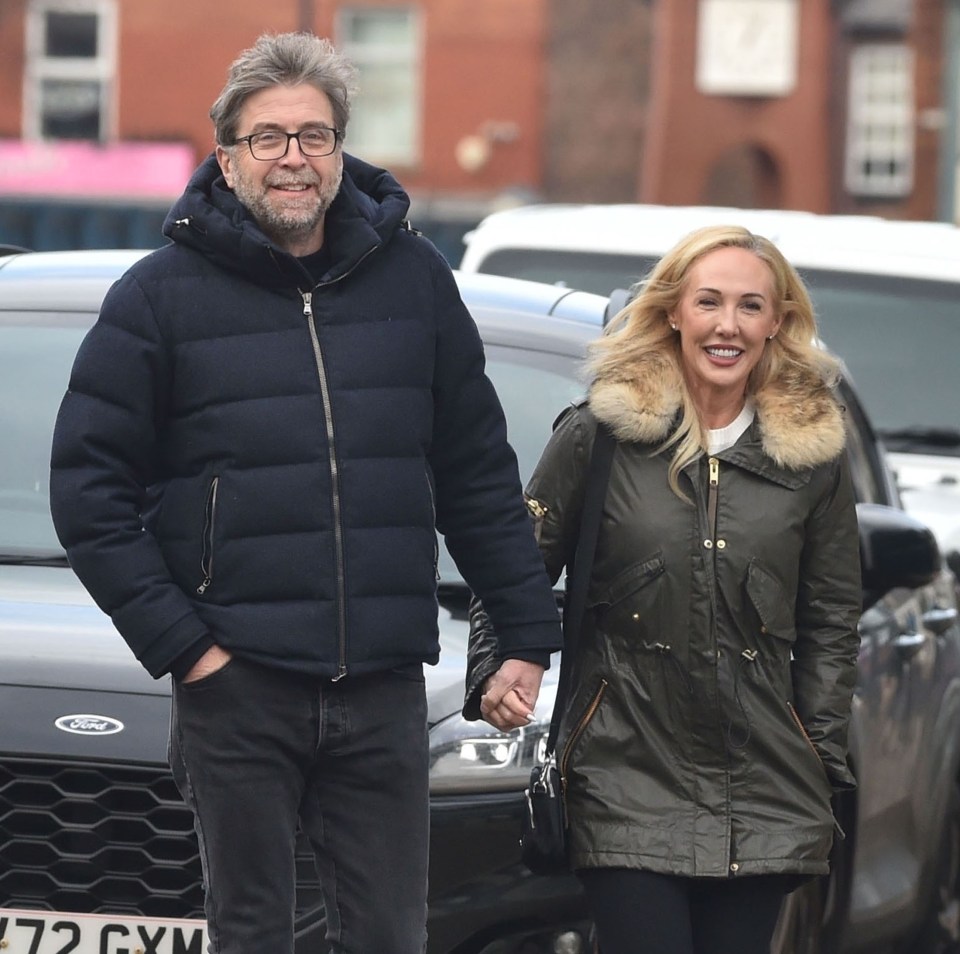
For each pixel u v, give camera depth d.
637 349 10.68
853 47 83.00
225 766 9.74
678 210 23.16
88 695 10.97
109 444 9.70
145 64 82.31
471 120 82.75
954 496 20.19
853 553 10.68
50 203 67.00
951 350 21.39
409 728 9.98
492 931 10.93
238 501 9.63
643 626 10.41
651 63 82.44
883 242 21.97
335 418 9.73
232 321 9.73
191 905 10.84
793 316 10.77
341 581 9.67
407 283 10.06
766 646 10.46
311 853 10.68
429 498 9.99
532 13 82.19
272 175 9.75
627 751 10.44
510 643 10.27
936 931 16.22
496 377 12.98
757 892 10.48
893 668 14.58
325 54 9.88
